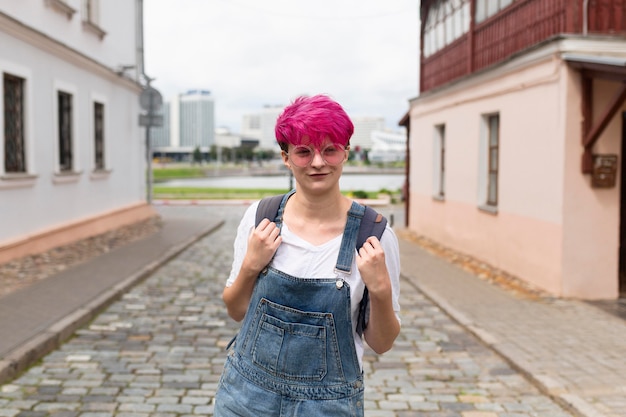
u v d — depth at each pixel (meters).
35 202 10.72
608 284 8.10
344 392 2.08
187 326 6.65
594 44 7.84
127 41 16.73
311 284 2.04
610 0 7.93
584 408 4.37
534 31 9.02
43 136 11.02
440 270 10.38
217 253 12.12
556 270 8.20
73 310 6.71
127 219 16.14
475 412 4.47
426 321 7.12
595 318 7.04
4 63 9.42
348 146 2.07
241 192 32.94
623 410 4.35
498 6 10.52
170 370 5.25
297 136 1.99
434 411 4.49
